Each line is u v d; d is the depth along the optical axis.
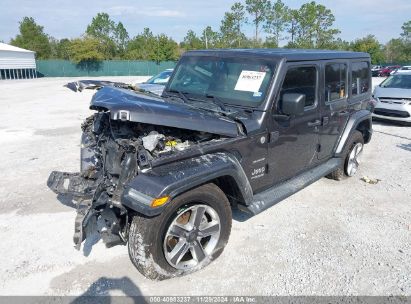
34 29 75.75
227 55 4.14
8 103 16.27
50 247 3.76
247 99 3.78
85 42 56.31
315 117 4.53
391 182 5.81
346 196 5.21
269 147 3.86
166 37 62.56
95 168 3.83
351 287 3.19
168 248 3.16
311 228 4.24
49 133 9.24
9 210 4.60
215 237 3.42
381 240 3.98
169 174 2.88
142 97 3.50
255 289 3.15
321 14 56.91
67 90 24.25
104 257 3.59
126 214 3.03
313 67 4.34
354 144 5.75
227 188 3.55
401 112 10.29
